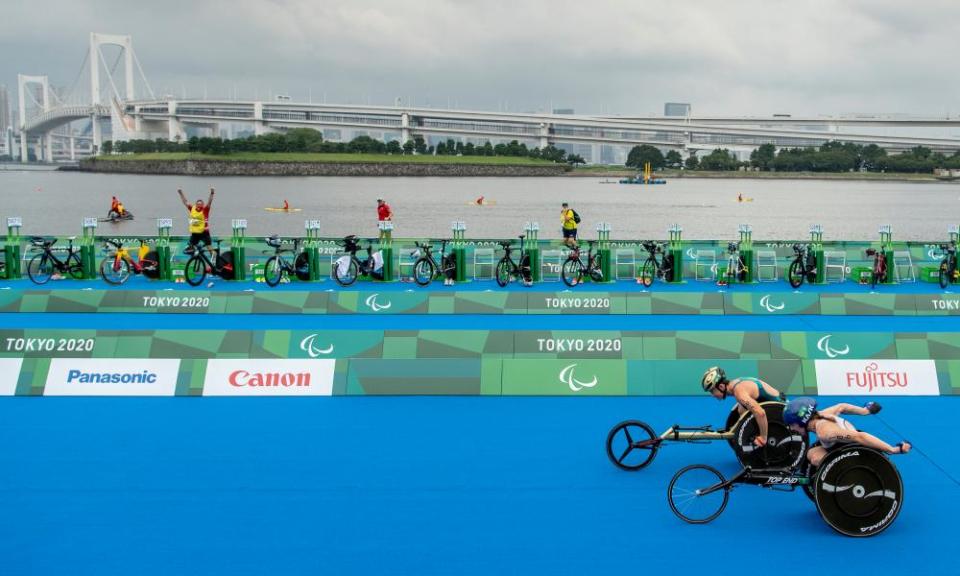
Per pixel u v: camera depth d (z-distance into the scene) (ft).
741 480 26.84
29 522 26.32
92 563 23.66
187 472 30.60
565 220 85.46
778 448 29.50
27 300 62.69
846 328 59.36
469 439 34.42
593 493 28.91
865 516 25.61
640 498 28.50
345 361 40.96
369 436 34.68
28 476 30.09
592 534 25.75
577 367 41.09
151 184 531.09
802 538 25.48
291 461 31.81
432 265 75.97
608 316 63.10
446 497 28.50
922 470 31.12
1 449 32.83
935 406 38.93
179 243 84.89
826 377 40.81
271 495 28.58
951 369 41.27
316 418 36.91
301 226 219.41
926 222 260.21
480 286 76.28
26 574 22.99
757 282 79.51
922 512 27.43
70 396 39.75
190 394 39.91
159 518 26.68
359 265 78.48
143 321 60.23
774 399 29.58
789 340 45.37
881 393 40.65
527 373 40.93
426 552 24.48
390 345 45.11
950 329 59.21
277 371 40.50
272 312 62.85
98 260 84.23
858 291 74.90
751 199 404.36
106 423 36.04
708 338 45.57
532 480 30.09
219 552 24.36
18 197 371.35
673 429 30.58
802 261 76.28
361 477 30.25
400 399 39.81
